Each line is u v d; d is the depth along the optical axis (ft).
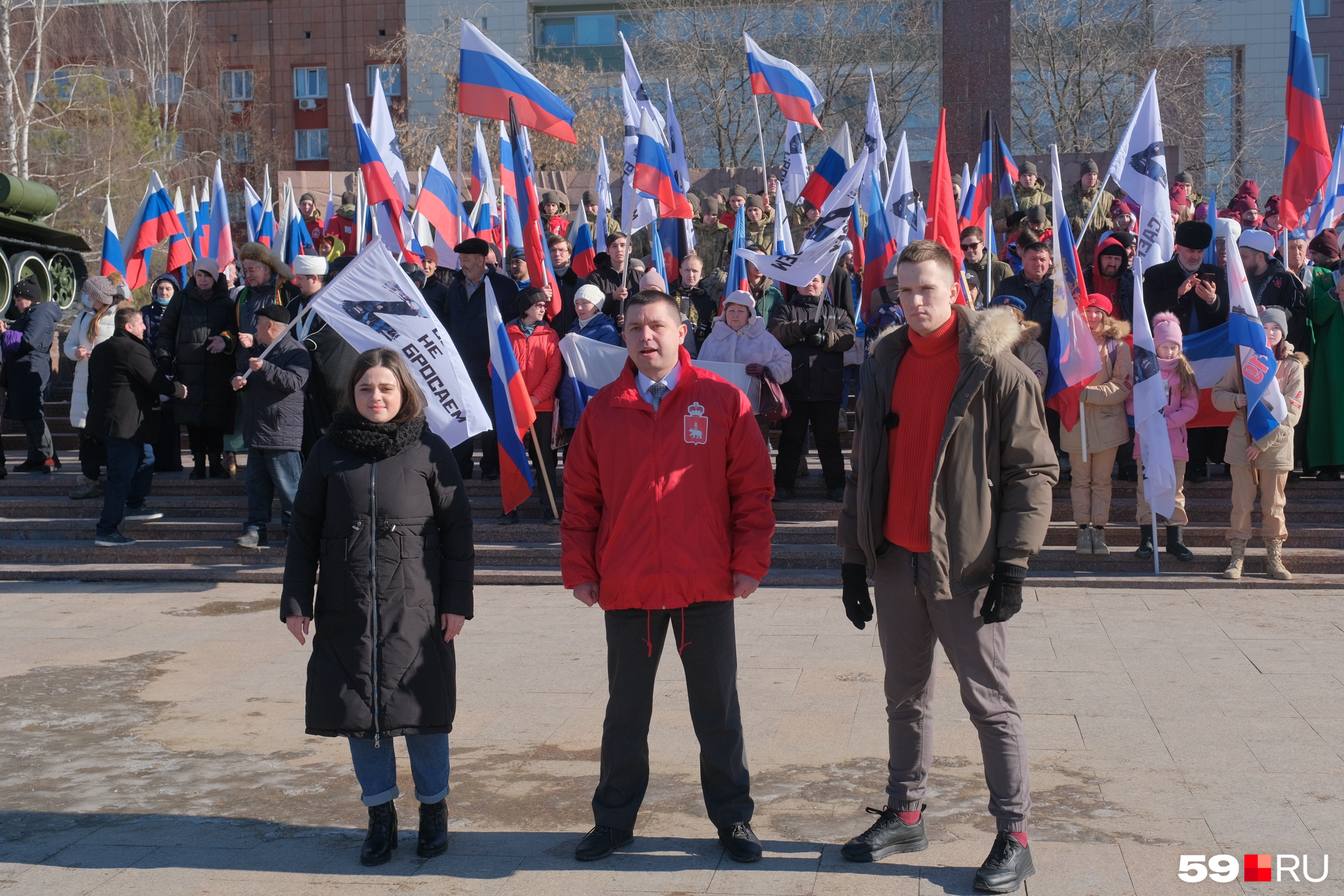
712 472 14.08
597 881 13.52
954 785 16.21
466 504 14.71
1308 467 33.42
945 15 53.31
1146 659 22.02
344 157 168.04
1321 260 35.45
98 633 25.85
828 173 40.81
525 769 17.24
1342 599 26.55
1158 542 30.09
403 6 165.99
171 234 47.67
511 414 28.09
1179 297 31.81
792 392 32.89
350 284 23.50
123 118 115.03
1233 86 128.88
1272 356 27.04
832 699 20.17
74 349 40.22
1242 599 26.71
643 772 14.37
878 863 13.82
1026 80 116.06
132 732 19.21
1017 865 13.03
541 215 52.80
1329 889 12.89
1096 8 109.70
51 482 38.83
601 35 157.69
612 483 14.17
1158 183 31.04
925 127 122.31
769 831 14.84
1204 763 16.72
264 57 168.76
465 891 13.34
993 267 37.14
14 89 98.78
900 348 13.79
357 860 14.25
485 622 26.40
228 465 38.88
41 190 56.90
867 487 13.67
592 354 32.22
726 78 112.98
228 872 13.92
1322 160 33.73
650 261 47.42
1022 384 13.20
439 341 23.47
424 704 14.07
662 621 14.23
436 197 39.73
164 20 150.20
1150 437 27.50
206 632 25.85
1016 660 22.12
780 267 32.12
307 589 14.38
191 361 36.40
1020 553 12.97
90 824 15.44
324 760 17.85
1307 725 18.19
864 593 14.17
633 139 40.37
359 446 14.26
